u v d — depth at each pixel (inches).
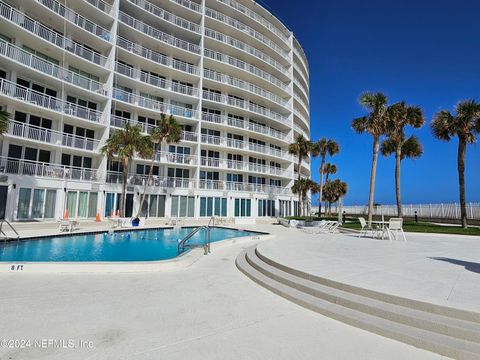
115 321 166.4
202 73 1284.4
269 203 1493.6
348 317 169.2
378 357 130.3
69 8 962.1
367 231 724.0
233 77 1488.7
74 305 192.5
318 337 150.6
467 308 153.2
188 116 1261.1
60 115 886.4
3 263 290.5
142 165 1163.9
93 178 963.3
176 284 252.7
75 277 273.4
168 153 1188.5
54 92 922.7
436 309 159.9
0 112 599.8
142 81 1119.6
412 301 169.2
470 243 495.8
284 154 1621.6
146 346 136.4
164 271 306.2
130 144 926.4
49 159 908.0
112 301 202.5
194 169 1254.9
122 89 1128.2
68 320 166.7
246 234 757.9
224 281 266.5
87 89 950.4
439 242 511.5
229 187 1348.4
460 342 135.3
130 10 1133.1
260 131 1503.4
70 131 965.2
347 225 989.8
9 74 810.2
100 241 584.1
